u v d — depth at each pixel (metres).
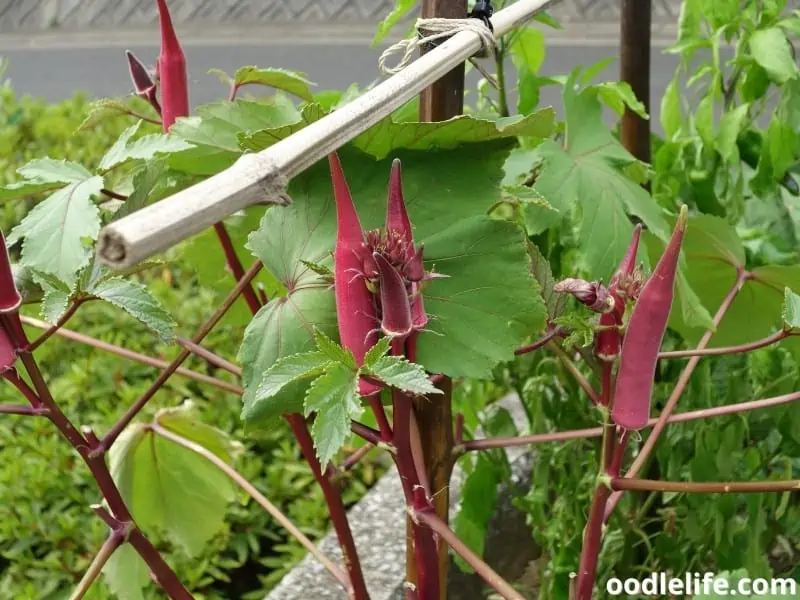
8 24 5.40
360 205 0.72
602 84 0.97
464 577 1.31
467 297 0.70
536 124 0.69
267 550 1.56
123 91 4.03
